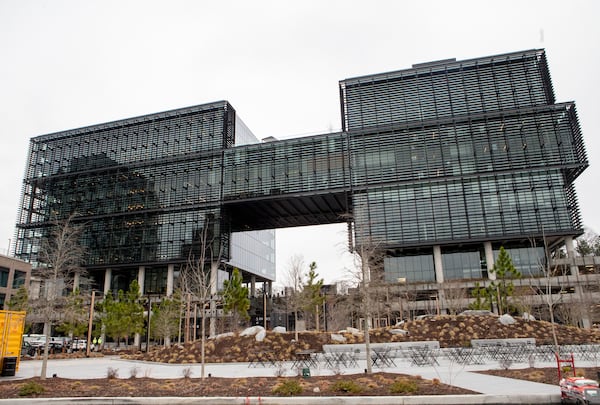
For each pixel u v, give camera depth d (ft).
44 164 288.10
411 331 103.81
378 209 212.23
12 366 67.46
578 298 151.94
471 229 198.08
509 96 212.02
